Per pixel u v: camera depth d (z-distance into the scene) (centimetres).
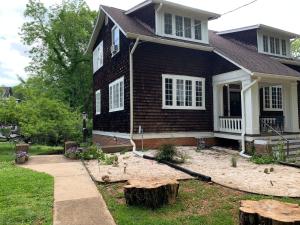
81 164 959
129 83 1245
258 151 1146
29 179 733
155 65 1303
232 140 1423
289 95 1395
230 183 705
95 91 1941
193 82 1402
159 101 1301
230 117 1346
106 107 1620
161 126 1298
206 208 529
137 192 530
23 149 1088
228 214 498
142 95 1259
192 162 984
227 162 998
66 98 3027
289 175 806
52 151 1521
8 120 1554
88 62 3048
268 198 587
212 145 1423
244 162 1012
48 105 1677
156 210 514
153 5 1359
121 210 514
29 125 1536
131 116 1223
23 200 565
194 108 1398
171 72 1343
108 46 1608
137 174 784
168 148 994
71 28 2936
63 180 734
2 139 2222
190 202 559
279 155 1055
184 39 1399
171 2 1312
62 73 3069
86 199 579
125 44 1327
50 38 2947
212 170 862
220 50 1381
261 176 789
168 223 454
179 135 1341
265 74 1166
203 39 1462
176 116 1343
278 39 1781
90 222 466
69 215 496
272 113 1767
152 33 1334
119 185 680
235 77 1302
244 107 1230
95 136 1897
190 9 1373
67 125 1705
